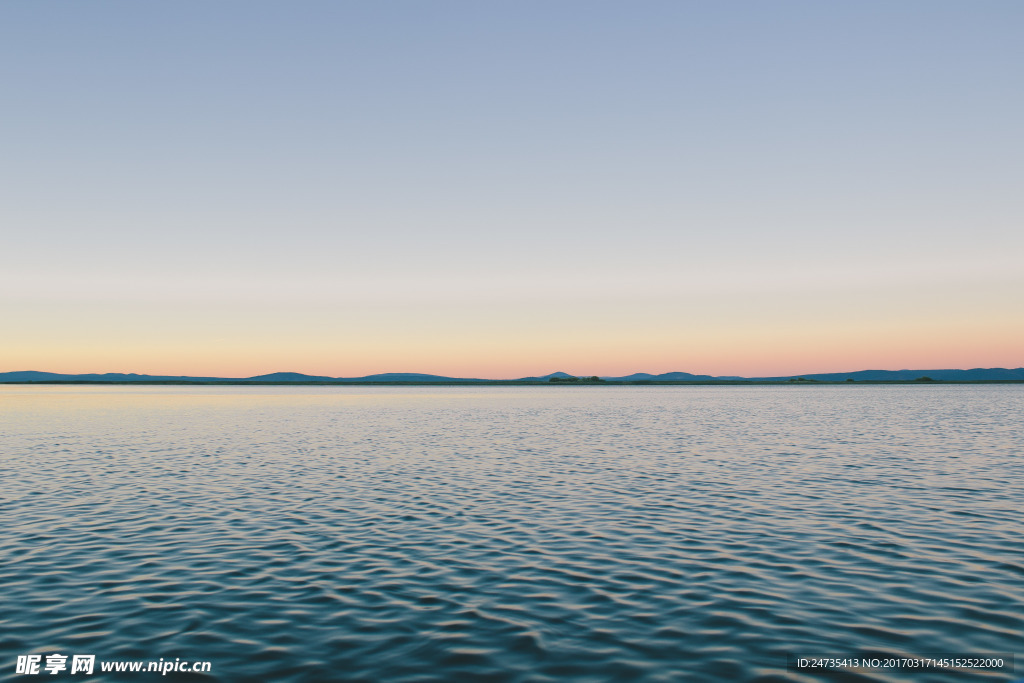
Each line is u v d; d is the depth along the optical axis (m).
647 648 11.88
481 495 26.53
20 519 21.92
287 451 42.19
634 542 19.17
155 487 28.22
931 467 33.97
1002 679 10.68
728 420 74.38
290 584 15.41
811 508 23.80
